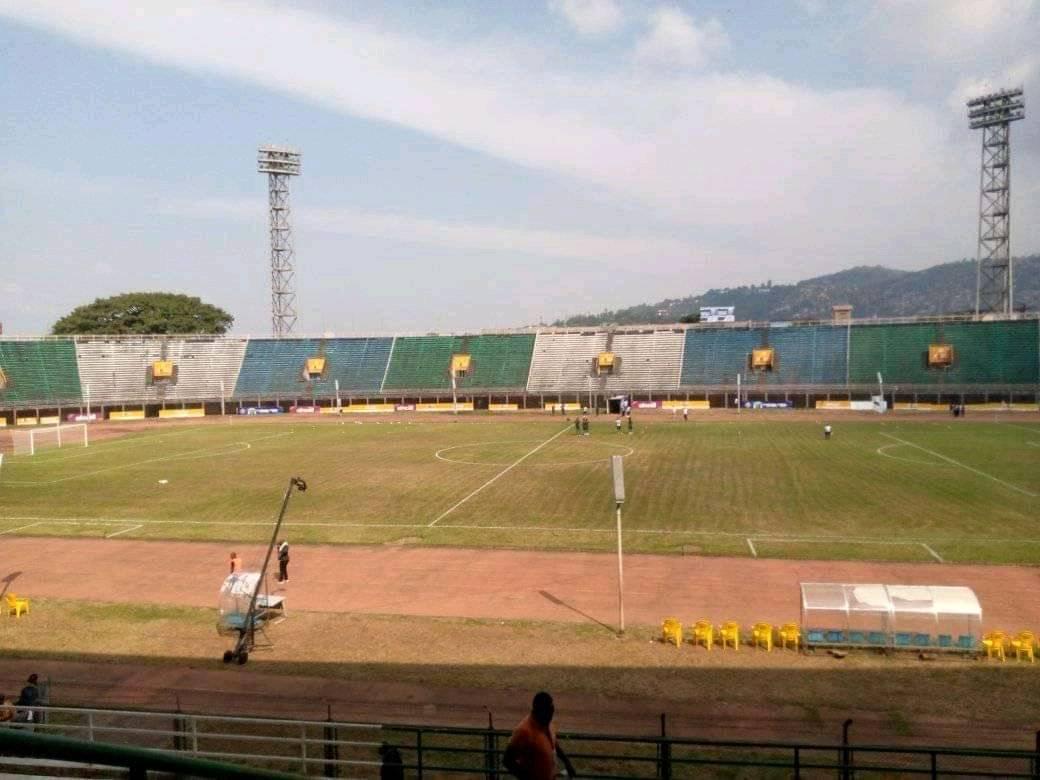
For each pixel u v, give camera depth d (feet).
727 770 59.77
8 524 154.61
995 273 437.58
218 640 91.45
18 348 390.83
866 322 395.14
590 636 90.17
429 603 103.35
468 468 209.46
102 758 17.28
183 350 425.69
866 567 113.39
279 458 236.63
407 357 434.30
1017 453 217.36
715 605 99.81
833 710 69.87
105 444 281.13
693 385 389.39
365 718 70.54
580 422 315.37
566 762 32.32
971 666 79.36
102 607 104.12
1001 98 410.52
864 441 247.91
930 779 57.98
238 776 19.48
